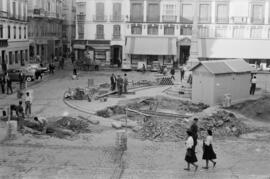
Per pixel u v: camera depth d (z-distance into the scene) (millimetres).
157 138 24266
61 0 84750
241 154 21500
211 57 63406
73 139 23953
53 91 41812
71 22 91188
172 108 33562
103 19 67500
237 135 25562
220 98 33500
